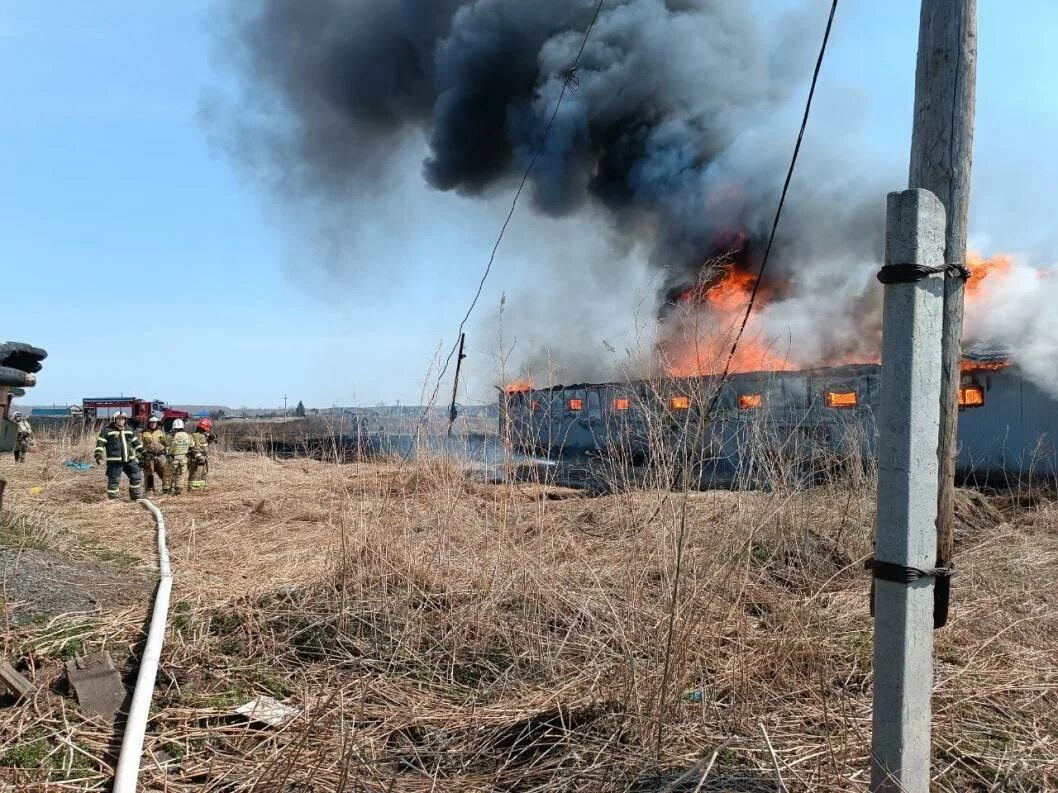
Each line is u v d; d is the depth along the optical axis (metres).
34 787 3.16
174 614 5.50
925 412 2.56
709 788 3.28
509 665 4.87
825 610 5.75
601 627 5.09
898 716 2.55
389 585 5.96
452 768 3.62
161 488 15.78
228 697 4.23
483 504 7.15
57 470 17.53
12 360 6.74
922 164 2.68
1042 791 3.36
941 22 2.64
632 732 3.84
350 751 3.33
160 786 3.29
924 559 2.57
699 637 4.52
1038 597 6.08
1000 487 12.93
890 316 2.58
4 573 5.82
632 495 6.46
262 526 9.74
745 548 5.93
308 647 5.11
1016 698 4.29
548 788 3.37
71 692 4.04
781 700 4.23
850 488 8.18
